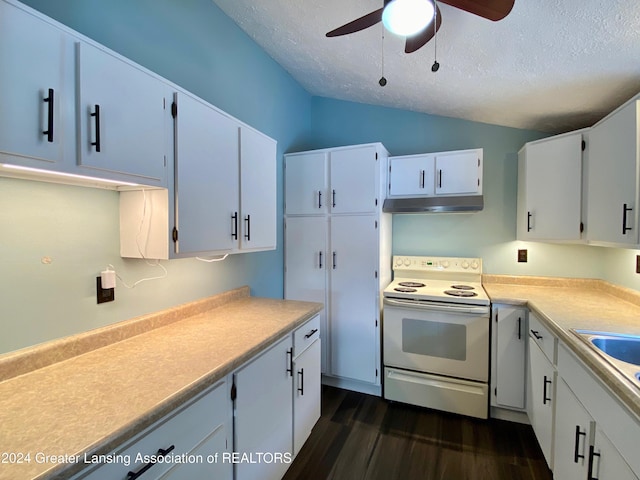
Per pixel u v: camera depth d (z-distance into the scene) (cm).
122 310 142
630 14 120
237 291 214
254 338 142
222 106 205
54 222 117
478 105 239
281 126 275
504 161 268
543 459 183
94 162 98
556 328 152
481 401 220
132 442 83
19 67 81
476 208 237
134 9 147
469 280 274
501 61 172
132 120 111
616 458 101
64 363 116
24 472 64
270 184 197
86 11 127
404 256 292
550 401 164
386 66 215
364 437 204
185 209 134
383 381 253
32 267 111
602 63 155
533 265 262
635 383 95
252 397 135
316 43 215
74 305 123
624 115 151
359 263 253
